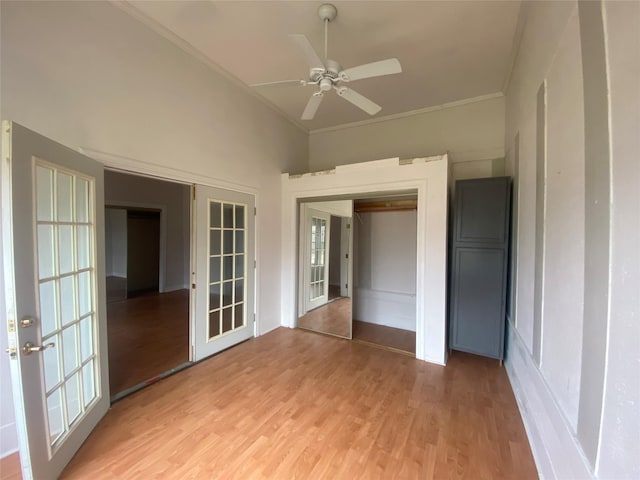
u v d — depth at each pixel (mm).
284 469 1734
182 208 7074
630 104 851
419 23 2559
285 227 4387
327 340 3865
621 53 900
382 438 2006
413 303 4305
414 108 4211
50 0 1978
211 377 2846
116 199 5797
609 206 958
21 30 1850
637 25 817
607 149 978
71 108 2096
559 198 1488
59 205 1829
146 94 2586
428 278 3268
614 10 941
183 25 2625
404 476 1688
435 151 4188
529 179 2193
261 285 4051
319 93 2406
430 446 1932
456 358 3348
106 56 2293
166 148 2766
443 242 3178
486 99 3846
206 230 3221
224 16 2504
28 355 1483
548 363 1615
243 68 3295
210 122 3221
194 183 3070
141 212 7062
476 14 2441
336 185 3920
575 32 1293
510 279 2996
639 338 785
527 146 2283
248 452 1867
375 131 4641
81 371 1962
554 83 1604
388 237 4520
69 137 2086
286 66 3254
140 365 3047
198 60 3064
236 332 3666
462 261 3238
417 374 2949
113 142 2354
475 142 3930
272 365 3125
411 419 2217
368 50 2938
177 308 5289
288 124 4594
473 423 2174
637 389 788
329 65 2184
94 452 1846
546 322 1670
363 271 4734
